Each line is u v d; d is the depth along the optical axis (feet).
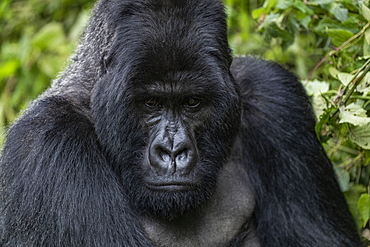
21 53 98.73
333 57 68.28
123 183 52.90
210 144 52.65
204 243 55.72
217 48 50.72
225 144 53.62
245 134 60.18
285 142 59.82
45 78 99.86
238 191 58.54
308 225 58.75
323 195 59.57
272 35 71.31
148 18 49.57
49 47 99.25
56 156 50.55
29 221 50.14
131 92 49.75
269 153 59.82
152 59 48.65
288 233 59.16
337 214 59.82
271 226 59.67
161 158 49.93
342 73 60.44
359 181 68.39
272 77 62.28
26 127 52.95
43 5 107.14
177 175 49.21
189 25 49.37
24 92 99.91
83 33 62.54
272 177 59.82
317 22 72.08
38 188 50.08
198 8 50.34
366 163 62.18
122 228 51.01
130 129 51.19
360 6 65.26
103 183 51.44
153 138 50.80
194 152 50.16
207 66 49.44
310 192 59.26
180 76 49.16
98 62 53.83
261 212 59.93
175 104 50.72
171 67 48.73
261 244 59.98
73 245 49.80
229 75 53.26
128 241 50.93
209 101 51.44
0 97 100.78
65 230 49.67
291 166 59.52
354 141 57.67
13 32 107.04
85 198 50.42
